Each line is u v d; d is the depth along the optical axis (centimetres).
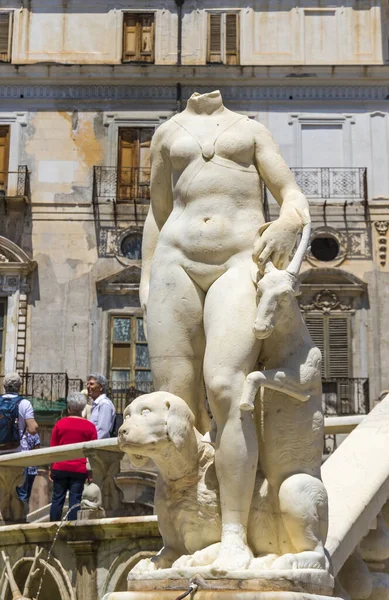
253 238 461
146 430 420
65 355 3719
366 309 3772
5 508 934
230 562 415
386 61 3916
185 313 462
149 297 473
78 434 1090
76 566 768
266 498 437
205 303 457
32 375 3678
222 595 400
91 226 3838
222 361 436
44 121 3912
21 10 3984
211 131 480
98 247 3819
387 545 519
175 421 423
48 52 3966
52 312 3753
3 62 3928
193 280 463
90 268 3800
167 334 462
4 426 1202
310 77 3884
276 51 3944
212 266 458
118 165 3888
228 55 3950
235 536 426
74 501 1073
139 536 744
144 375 3719
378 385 3712
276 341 443
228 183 468
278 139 3875
